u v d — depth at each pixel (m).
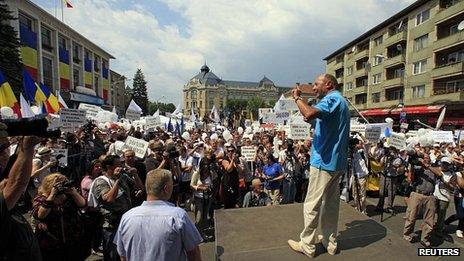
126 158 5.61
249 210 4.41
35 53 34.22
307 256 2.92
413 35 34.22
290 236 3.40
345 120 2.82
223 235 3.45
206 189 6.46
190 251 2.52
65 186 3.74
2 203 1.80
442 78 29.80
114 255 4.19
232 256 2.95
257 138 12.42
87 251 4.18
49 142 7.38
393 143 8.55
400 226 7.33
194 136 12.65
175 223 2.46
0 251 1.88
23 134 1.89
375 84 42.34
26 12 32.38
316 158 2.90
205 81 127.00
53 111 11.59
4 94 9.52
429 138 11.07
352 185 8.08
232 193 6.71
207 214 6.54
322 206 3.00
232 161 6.81
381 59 40.81
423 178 6.25
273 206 4.59
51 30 38.06
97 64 53.97
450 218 7.27
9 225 1.87
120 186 4.45
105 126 14.05
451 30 29.97
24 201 7.23
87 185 5.07
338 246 3.10
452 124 27.78
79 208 3.98
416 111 31.59
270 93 131.62
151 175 2.65
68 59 41.91
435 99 29.91
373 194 9.99
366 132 9.34
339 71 56.12
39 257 2.14
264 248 3.11
